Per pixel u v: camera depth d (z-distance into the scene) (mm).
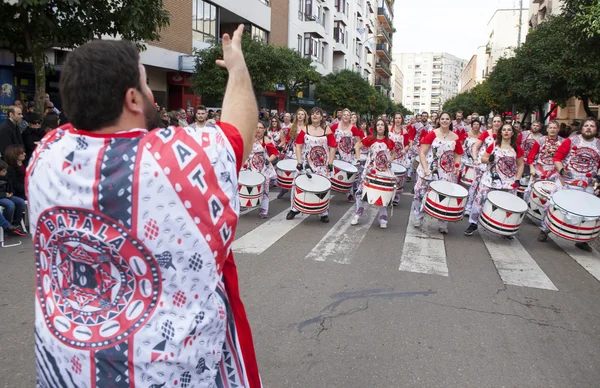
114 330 1336
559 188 8055
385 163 8211
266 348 3801
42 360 1401
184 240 1351
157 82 20031
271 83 19422
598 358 3834
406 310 4633
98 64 1326
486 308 4773
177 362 1359
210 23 22391
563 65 14906
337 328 4191
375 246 6965
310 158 9070
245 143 1614
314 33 36844
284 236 7371
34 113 8625
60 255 1393
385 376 3447
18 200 6961
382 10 70375
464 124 16703
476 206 7875
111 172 1308
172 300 1364
